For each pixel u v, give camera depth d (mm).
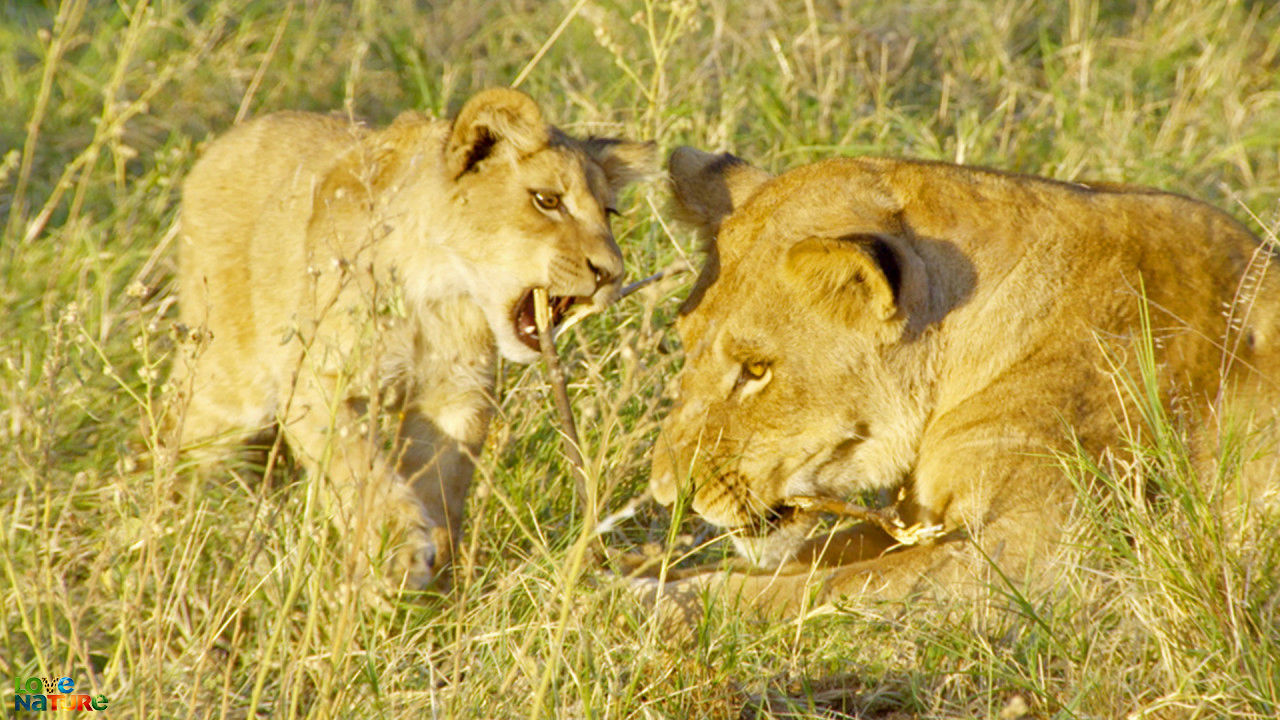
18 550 7574
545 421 9203
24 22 14820
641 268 10680
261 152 9375
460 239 8320
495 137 8352
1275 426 7684
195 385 8883
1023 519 7477
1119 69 14922
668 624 7395
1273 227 8406
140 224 11328
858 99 13734
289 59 14422
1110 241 7922
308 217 8461
